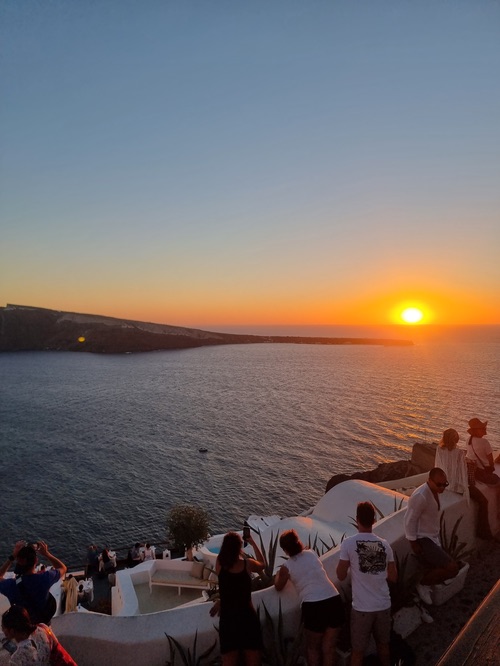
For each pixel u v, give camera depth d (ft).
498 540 21.40
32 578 14.69
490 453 21.63
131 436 248.11
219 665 13.80
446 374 516.73
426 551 17.22
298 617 14.60
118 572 57.57
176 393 399.03
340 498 32.42
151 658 13.79
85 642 13.88
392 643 15.80
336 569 15.20
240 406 332.80
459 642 6.52
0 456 210.38
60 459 207.31
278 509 154.61
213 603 14.99
